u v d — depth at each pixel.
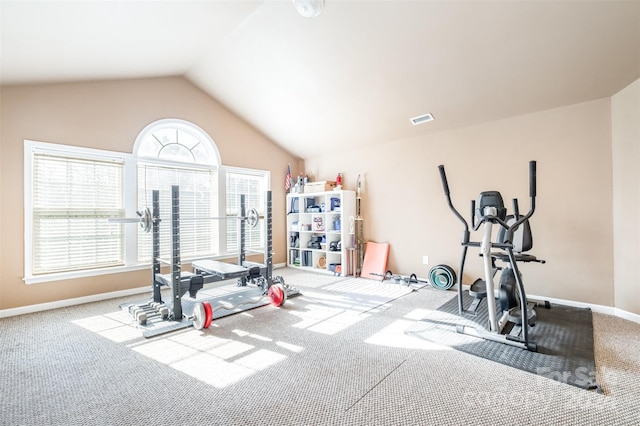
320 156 6.02
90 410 1.72
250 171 5.56
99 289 3.92
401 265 4.87
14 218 3.35
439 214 4.45
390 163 5.00
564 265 3.45
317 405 1.75
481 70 3.22
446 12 2.71
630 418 1.62
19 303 3.37
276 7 3.10
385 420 1.62
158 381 2.01
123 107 4.11
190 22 3.13
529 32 2.69
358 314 3.27
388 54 3.30
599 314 3.14
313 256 5.80
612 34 2.54
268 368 2.17
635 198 2.92
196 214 4.91
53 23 2.42
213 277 3.47
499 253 2.92
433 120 4.20
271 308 3.48
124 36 3.01
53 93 3.57
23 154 3.39
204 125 4.93
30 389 1.93
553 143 3.51
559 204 3.47
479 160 4.06
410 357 2.30
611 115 3.17
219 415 1.67
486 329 2.76
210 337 2.71
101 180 3.96
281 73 4.04
